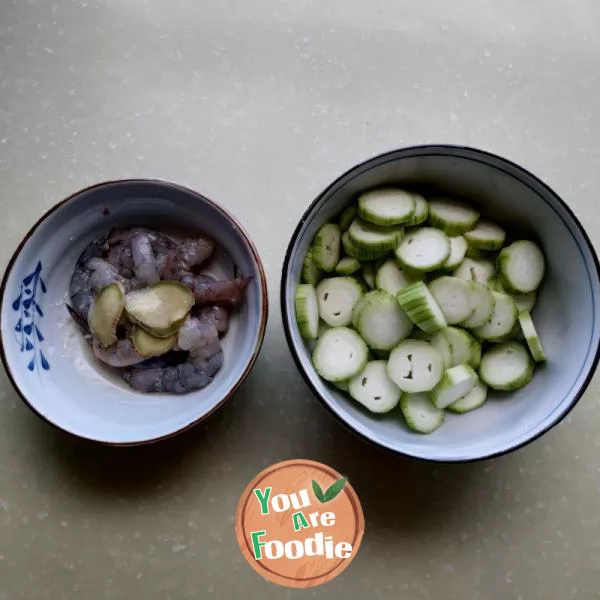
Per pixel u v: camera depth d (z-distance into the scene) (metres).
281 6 0.48
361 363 0.39
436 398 0.39
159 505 0.43
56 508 0.43
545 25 0.49
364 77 0.47
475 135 0.47
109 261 0.42
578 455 0.44
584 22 0.49
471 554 0.43
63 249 0.42
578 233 0.38
